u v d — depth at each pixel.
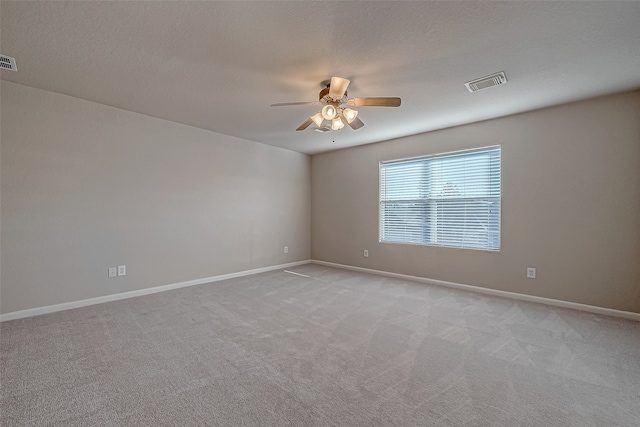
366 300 3.61
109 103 3.41
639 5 1.75
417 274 4.64
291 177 5.84
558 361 2.17
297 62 2.46
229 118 3.92
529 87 2.92
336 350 2.32
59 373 1.97
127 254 3.66
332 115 2.71
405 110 3.56
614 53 2.29
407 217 4.80
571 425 1.52
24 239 2.96
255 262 5.19
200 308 3.29
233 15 1.86
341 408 1.65
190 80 2.80
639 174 2.99
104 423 1.52
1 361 2.11
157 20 1.92
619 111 3.07
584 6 1.77
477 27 1.99
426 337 2.56
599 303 3.19
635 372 2.02
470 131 4.07
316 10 1.82
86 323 2.82
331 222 5.88
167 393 1.77
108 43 2.19
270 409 1.64
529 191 3.61
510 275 3.76
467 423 1.53
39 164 3.04
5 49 2.28
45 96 3.06
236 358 2.19
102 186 3.46
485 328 2.77
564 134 3.37
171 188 4.07
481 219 4.02
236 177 4.88
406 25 1.97
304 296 3.77
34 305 3.02
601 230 3.18
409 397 1.75
